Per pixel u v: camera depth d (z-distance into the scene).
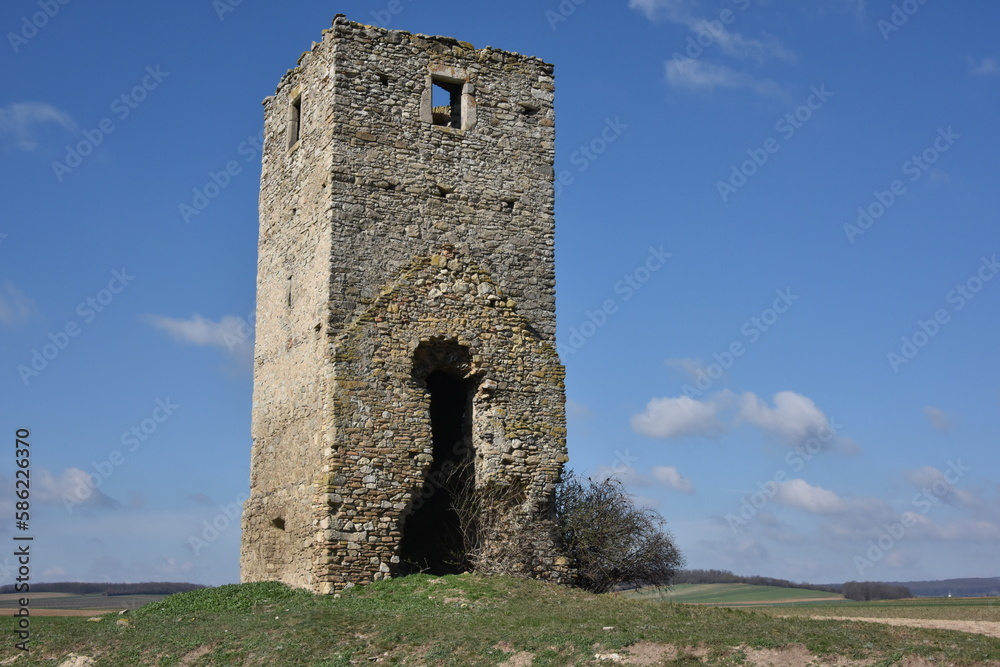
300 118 25.53
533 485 23.47
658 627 15.65
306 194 24.66
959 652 13.45
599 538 24.33
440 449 25.16
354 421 22.14
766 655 13.88
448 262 23.83
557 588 21.19
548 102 25.92
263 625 18.00
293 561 23.03
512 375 23.83
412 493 22.39
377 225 23.50
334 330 22.59
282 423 24.48
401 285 23.23
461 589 20.58
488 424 23.39
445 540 24.50
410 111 24.38
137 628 19.52
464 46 25.33
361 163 23.62
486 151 24.98
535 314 24.66
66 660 17.94
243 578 25.69
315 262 23.72
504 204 24.91
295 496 23.31
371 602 20.28
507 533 22.95
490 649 15.35
